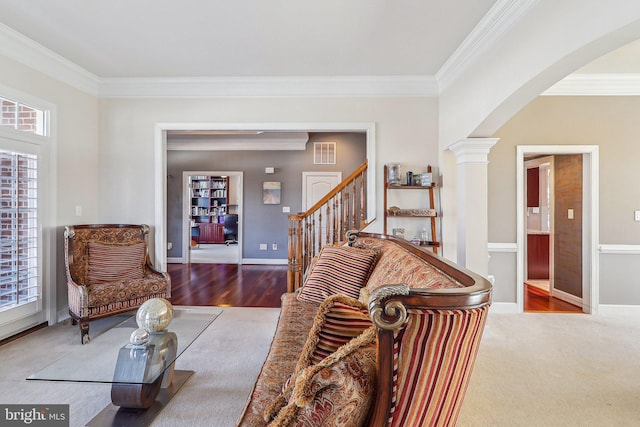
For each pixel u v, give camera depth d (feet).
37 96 10.11
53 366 5.73
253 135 20.27
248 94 12.42
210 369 7.63
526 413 6.25
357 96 12.34
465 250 10.25
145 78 12.16
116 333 7.13
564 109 12.25
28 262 9.84
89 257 10.41
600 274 12.13
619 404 6.56
